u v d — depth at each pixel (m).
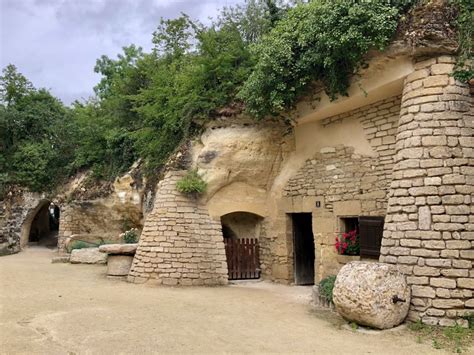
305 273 10.52
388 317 5.70
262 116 9.34
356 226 9.09
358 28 6.69
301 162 10.17
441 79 6.41
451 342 5.21
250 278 11.02
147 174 12.69
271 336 5.51
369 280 5.74
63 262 13.95
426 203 6.16
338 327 6.00
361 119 8.60
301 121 9.81
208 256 9.95
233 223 11.73
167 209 9.93
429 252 5.99
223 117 10.48
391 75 7.06
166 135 11.92
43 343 4.96
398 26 6.68
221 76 10.65
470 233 5.92
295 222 10.59
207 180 10.20
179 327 5.82
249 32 13.11
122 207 14.56
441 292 5.82
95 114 18.28
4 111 18.62
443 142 6.24
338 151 9.12
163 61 15.93
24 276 10.43
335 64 7.48
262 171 10.78
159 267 9.54
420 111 6.48
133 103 14.66
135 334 5.41
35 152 17.86
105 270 11.92
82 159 16.92
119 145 15.35
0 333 5.25
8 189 17.67
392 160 7.85
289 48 7.95
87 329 5.59
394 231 6.45
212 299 7.96
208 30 12.33
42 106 19.94
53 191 17.92
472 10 6.10
